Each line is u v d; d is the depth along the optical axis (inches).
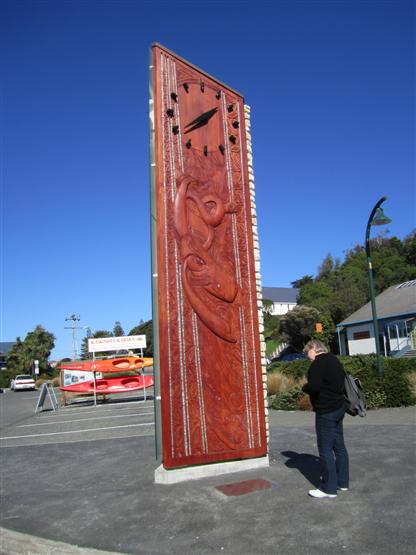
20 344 2642.7
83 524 198.8
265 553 159.8
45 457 357.1
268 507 201.5
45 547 178.9
